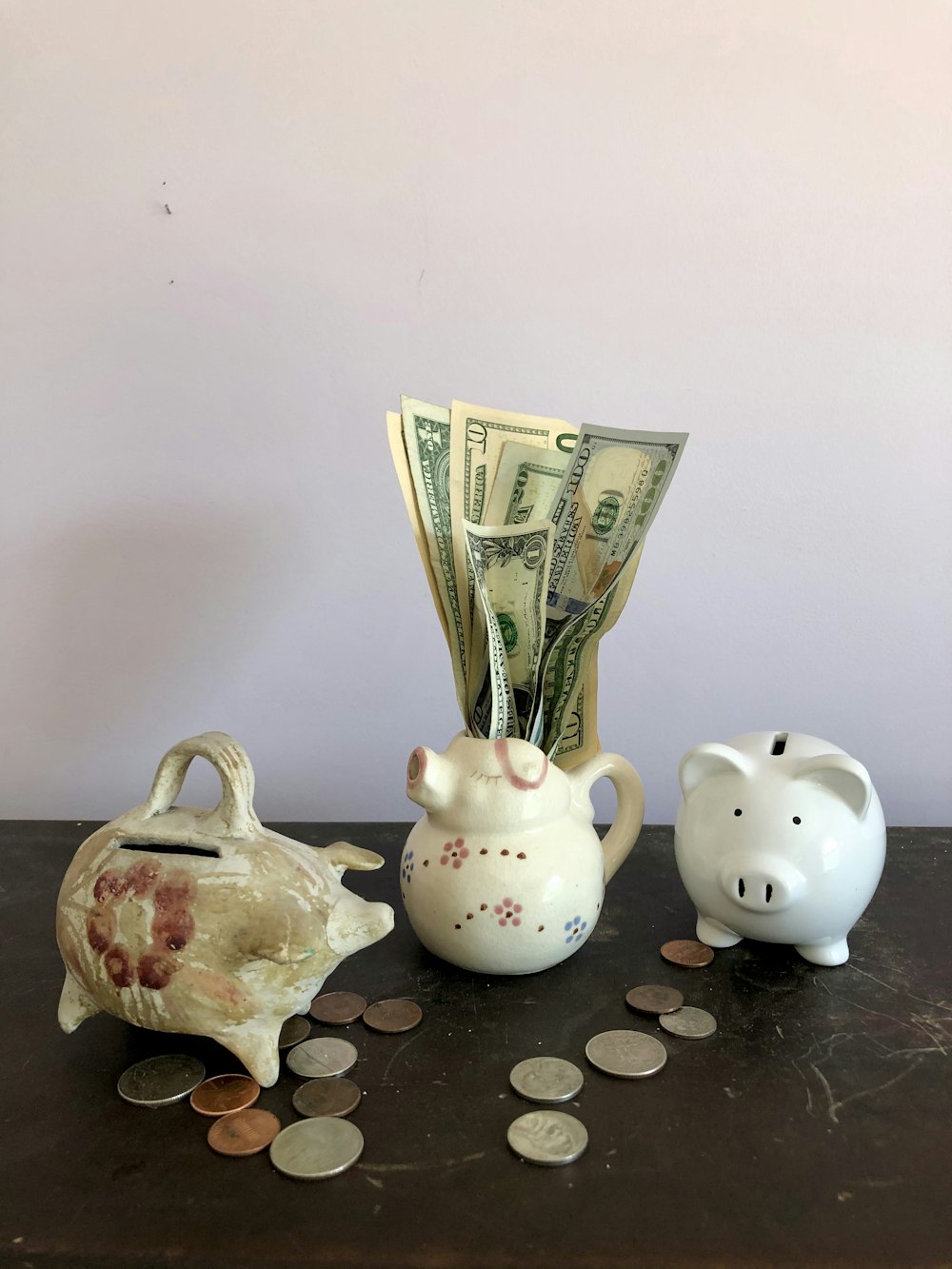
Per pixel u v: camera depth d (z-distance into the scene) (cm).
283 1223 35
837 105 72
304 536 80
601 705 82
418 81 73
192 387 78
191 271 76
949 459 77
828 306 75
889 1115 41
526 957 52
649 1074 44
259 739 83
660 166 74
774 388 76
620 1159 38
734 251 74
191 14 73
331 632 81
